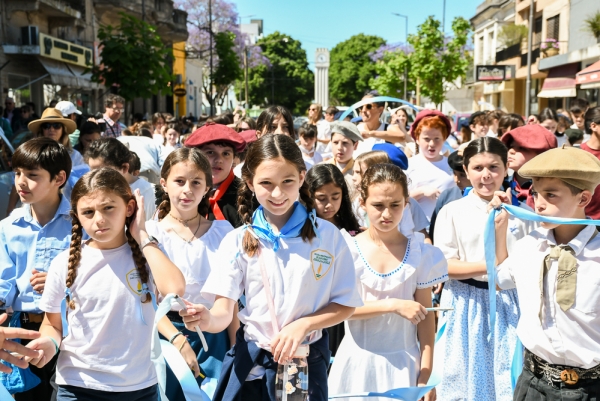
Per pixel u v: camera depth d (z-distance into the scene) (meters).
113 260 3.09
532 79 33.31
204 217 4.10
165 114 13.10
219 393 2.93
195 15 41.62
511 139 4.50
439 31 37.59
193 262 3.79
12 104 15.23
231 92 75.44
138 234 3.04
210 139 4.59
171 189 3.84
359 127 7.64
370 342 3.48
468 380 3.88
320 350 2.94
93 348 3.01
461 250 4.05
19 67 20.45
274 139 2.76
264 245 2.84
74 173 5.07
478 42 43.25
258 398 2.84
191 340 3.74
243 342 2.88
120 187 3.03
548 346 2.95
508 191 3.55
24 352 2.79
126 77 15.09
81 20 24.83
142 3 25.78
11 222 3.88
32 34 19.73
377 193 3.41
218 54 37.69
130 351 3.04
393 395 3.22
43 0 19.77
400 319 3.48
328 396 3.24
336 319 2.85
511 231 4.07
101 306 3.03
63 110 9.18
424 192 5.62
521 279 3.08
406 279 3.49
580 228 2.96
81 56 23.36
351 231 4.43
